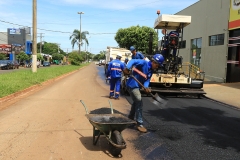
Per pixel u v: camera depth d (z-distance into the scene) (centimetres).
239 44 1664
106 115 485
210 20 2005
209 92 1324
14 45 5906
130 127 615
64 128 587
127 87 576
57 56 8838
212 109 891
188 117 751
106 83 1645
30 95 1055
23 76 1666
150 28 4041
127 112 773
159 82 1102
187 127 640
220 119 743
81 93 1150
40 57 6238
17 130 562
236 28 1662
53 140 506
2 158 415
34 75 1795
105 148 472
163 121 691
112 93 1026
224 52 1794
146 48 3972
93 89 1314
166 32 1186
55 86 1416
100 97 1045
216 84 1691
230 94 1256
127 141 518
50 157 425
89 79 1986
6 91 996
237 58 1705
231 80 1772
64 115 707
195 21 2283
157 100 570
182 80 1114
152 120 696
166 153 461
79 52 5922
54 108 796
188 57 2438
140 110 575
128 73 550
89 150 460
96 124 432
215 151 481
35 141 497
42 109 777
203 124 677
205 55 2083
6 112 729
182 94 1152
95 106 847
